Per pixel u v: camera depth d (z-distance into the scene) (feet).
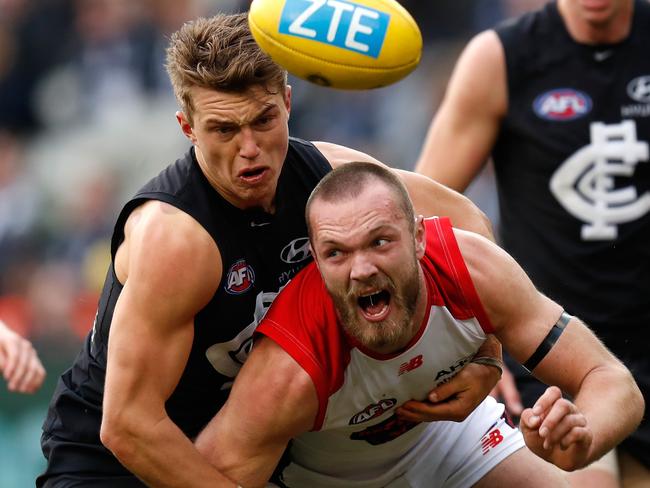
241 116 46.42
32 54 140.26
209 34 46.78
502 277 48.85
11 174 133.80
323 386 48.03
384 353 48.03
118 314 47.52
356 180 45.88
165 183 49.47
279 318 48.70
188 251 47.62
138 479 52.90
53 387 100.01
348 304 46.37
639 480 68.64
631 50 68.69
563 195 68.49
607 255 67.87
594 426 47.06
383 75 46.19
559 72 69.00
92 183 131.85
